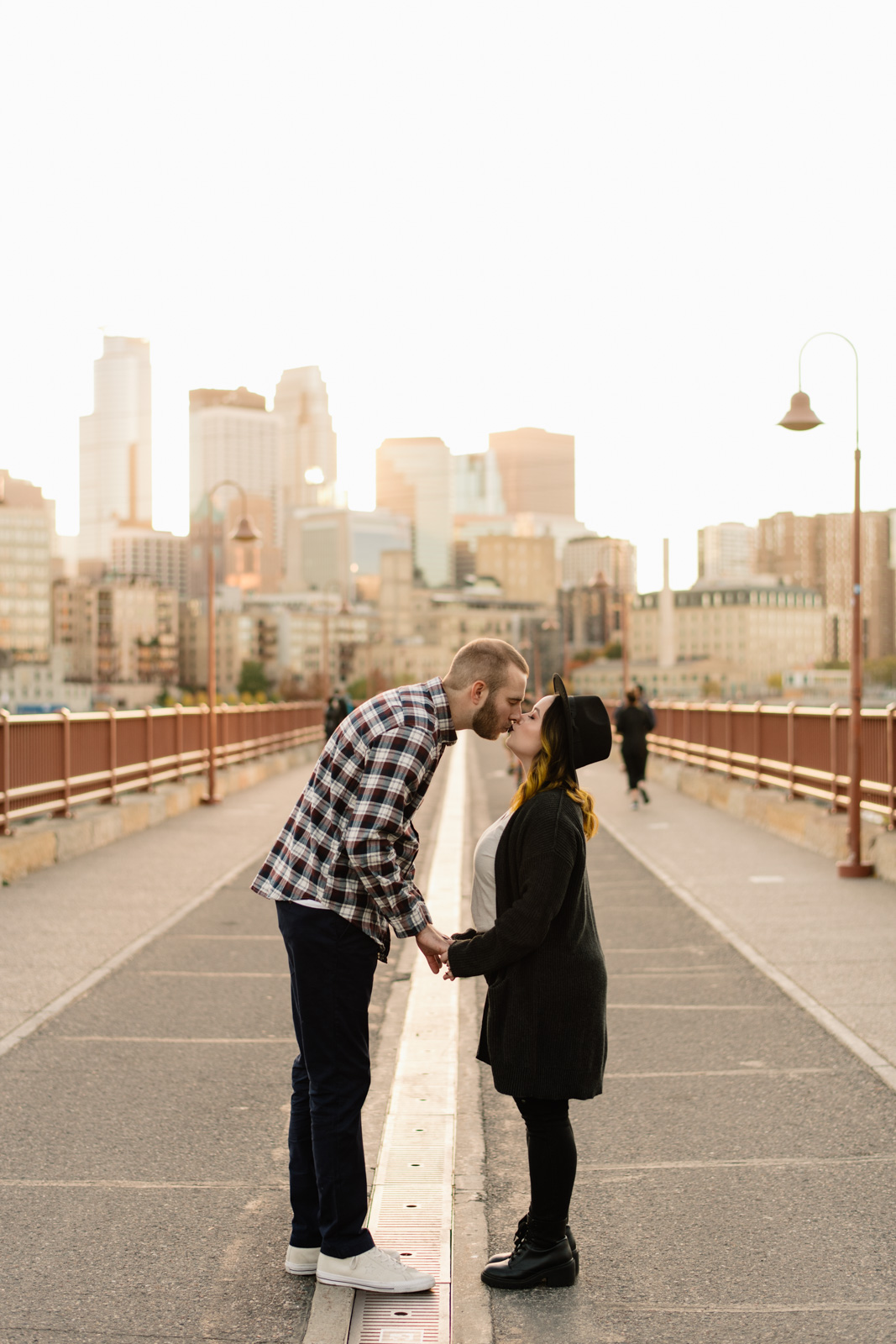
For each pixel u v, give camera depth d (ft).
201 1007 22.39
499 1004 11.63
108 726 50.49
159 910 32.27
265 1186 14.15
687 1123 16.43
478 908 12.10
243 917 31.37
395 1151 15.07
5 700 634.02
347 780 11.43
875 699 509.35
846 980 24.23
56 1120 16.35
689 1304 11.37
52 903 33.09
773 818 50.16
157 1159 14.96
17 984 23.86
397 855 11.55
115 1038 20.31
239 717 83.66
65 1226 12.98
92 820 44.37
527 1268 11.68
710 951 27.55
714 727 69.87
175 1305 11.23
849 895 34.17
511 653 11.69
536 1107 11.71
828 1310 11.19
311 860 11.52
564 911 11.55
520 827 11.48
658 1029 21.17
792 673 595.47
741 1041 20.34
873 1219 13.20
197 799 63.10
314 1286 11.66
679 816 57.93
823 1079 18.19
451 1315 11.00
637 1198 13.93
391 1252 11.71
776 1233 12.89
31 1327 10.77
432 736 11.42
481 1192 14.14
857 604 37.78
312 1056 11.55
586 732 11.65
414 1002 23.58
